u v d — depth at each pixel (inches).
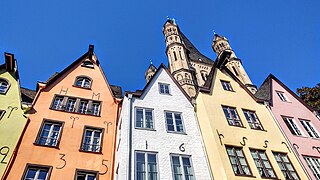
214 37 2674.7
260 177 490.3
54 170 486.3
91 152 541.3
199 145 541.6
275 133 616.7
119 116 650.8
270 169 521.0
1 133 523.5
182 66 1998.0
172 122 581.3
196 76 2062.0
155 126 550.6
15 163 477.7
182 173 470.9
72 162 510.9
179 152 510.6
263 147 564.4
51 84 680.4
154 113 584.4
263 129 617.3
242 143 553.3
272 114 677.9
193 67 2160.4
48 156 506.9
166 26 2527.1
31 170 479.8
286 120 690.8
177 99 648.4
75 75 740.7
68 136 560.1
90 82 730.8
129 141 494.3
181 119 598.2
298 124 683.4
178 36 2395.4
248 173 493.4
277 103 743.7
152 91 647.1
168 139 531.2
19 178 458.0
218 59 809.5
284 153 571.5
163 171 461.1
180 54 2143.2
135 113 568.7
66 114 610.5
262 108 691.4
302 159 575.5
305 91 1110.4
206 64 2267.5
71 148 537.0
